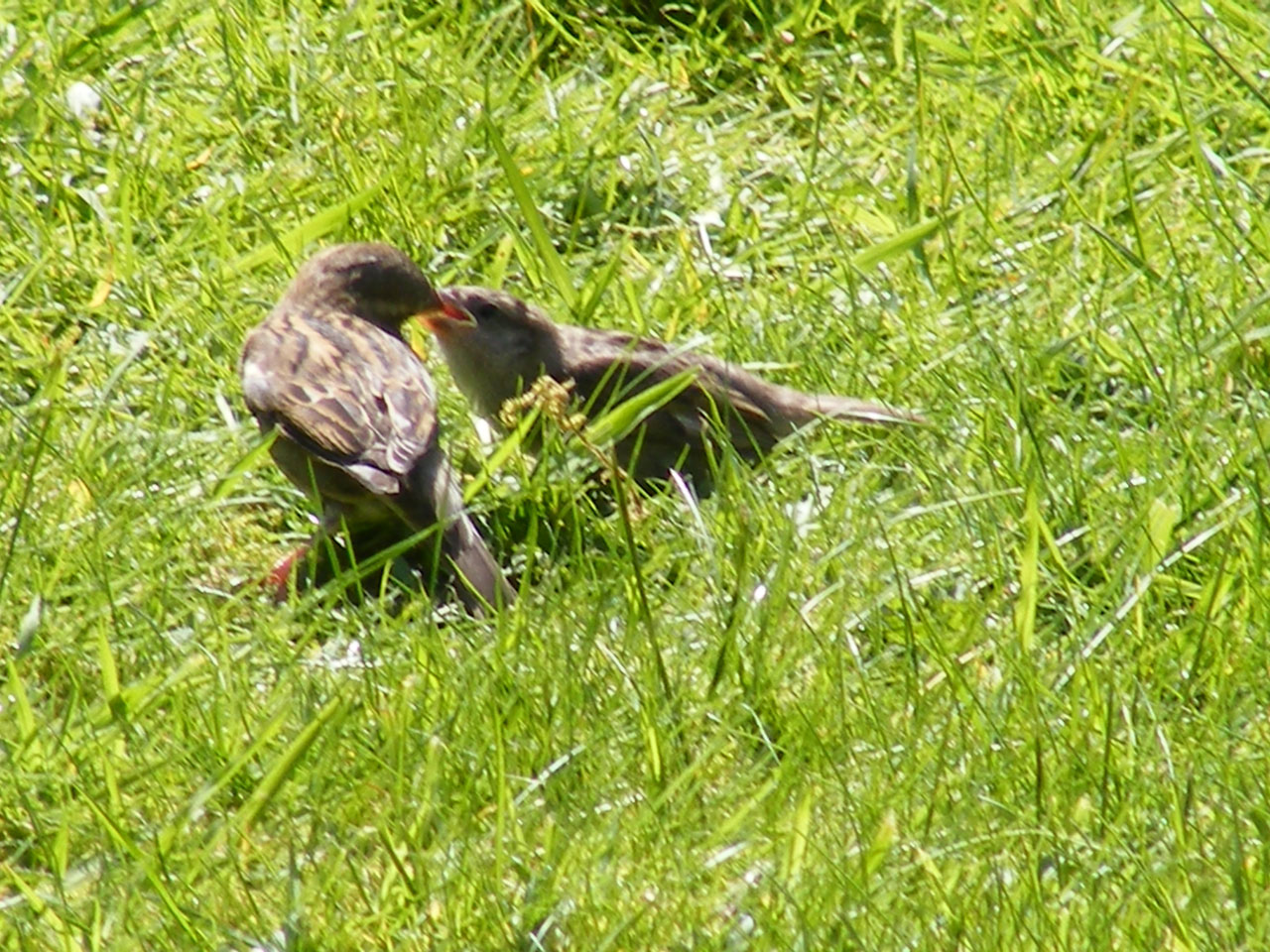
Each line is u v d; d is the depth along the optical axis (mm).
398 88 14086
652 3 15891
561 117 14203
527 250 13102
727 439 11062
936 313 12516
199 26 15086
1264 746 8891
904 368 11953
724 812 8703
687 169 14125
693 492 11680
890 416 11359
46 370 11891
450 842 8422
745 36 15664
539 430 11828
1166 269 12867
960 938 7809
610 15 15820
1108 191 13703
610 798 8727
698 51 15391
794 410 11781
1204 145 13539
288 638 9969
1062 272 12891
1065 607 10070
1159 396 11367
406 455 10664
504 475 11430
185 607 10133
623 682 9273
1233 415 11289
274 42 15031
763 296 12789
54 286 12695
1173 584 10070
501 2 15680
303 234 13070
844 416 11414
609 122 14359
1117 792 8594
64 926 7867
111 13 15320
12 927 8055
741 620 9508
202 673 9414
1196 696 9516
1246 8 15547
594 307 12656
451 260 13438
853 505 10547
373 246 12055
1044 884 8188
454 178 13812
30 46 14539
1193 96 14578
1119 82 14914
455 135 13906
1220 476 10617
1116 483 10758
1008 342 12023
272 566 10711
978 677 9484
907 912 8023
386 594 10617
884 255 12805
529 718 9031
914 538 10523
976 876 8203
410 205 13391
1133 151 14383
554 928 8047
